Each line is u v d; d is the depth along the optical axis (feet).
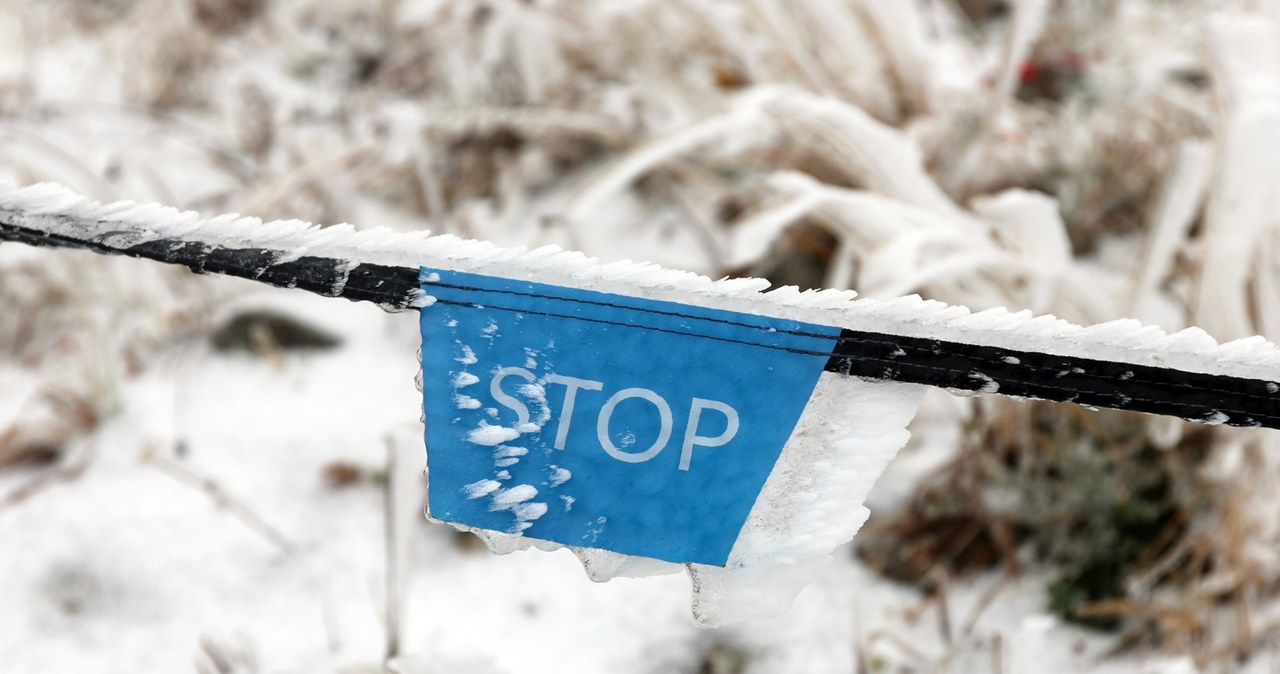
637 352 2.37
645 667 6.33
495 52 10.61
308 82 12.85
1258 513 6.42
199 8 14.01
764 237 7.25
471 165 10.31
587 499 2.48
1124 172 9.14
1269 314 6.59
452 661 5.23
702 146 9.39
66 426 8.36
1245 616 6.23
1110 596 6.58
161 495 7.73
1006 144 9.47
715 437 2.41
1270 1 7.26
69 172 10.02
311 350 9.07
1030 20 8.54
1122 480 6.76
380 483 7.72
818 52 9.86
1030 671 5.81
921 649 6.37
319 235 2.39
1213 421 2.22
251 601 6.88
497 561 7.09
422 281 2.37
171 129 12.00
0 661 6.55
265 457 8.00
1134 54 11.19
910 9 9.53
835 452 2.43
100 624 6.77
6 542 7.39
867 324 2.28
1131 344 2.20
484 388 2.42
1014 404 6.87
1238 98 6.53
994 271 7.36
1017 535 7.00
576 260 2.35
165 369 9.00
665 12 10.36
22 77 12.84
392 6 12.87
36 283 9.68
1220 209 6.53
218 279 9.47
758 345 2.34
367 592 6.89
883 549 6.98
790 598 2.54
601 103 10.20
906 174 7.97
